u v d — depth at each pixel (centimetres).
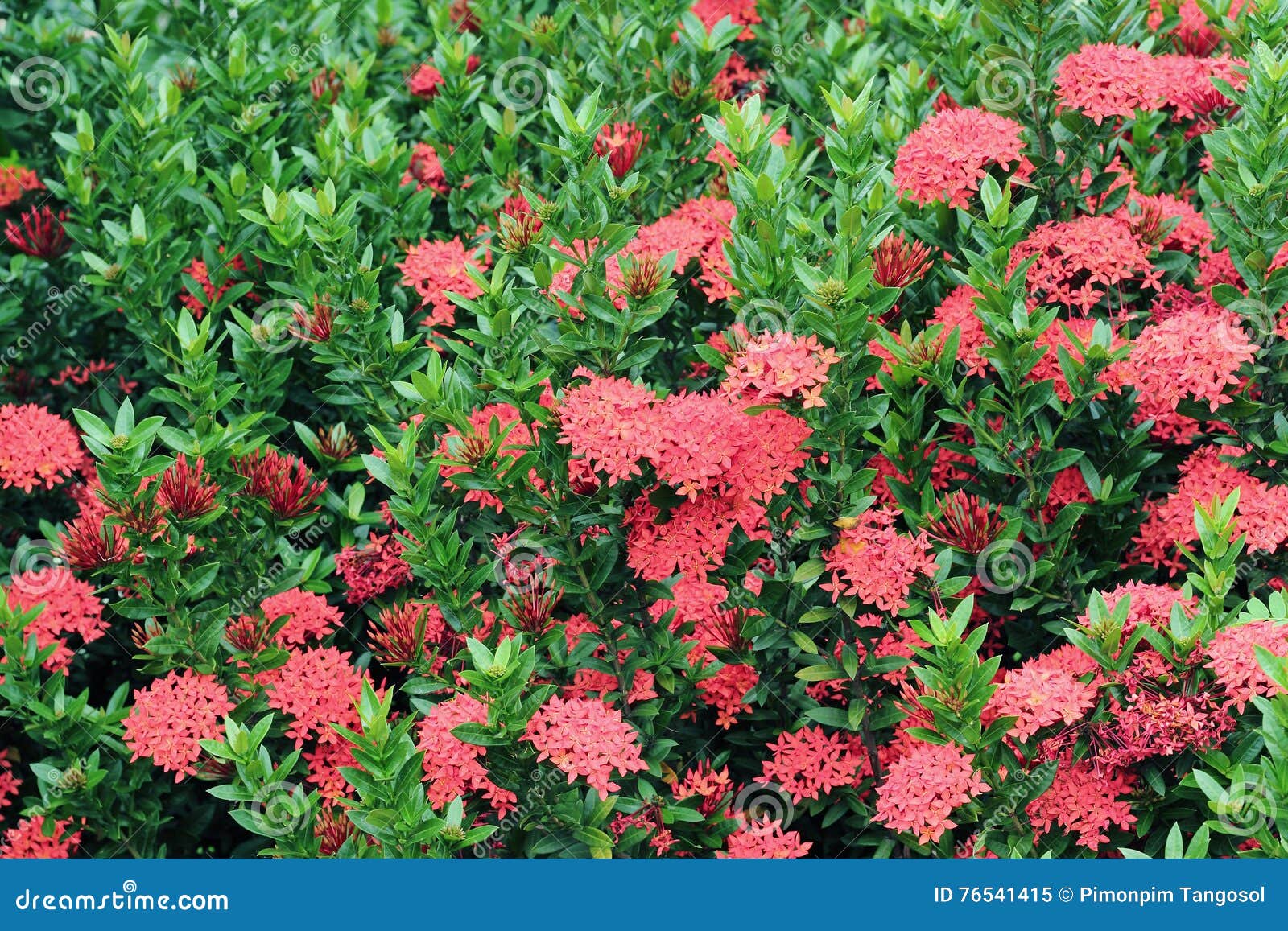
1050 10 425
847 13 577
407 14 613
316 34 568
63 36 555
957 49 471
